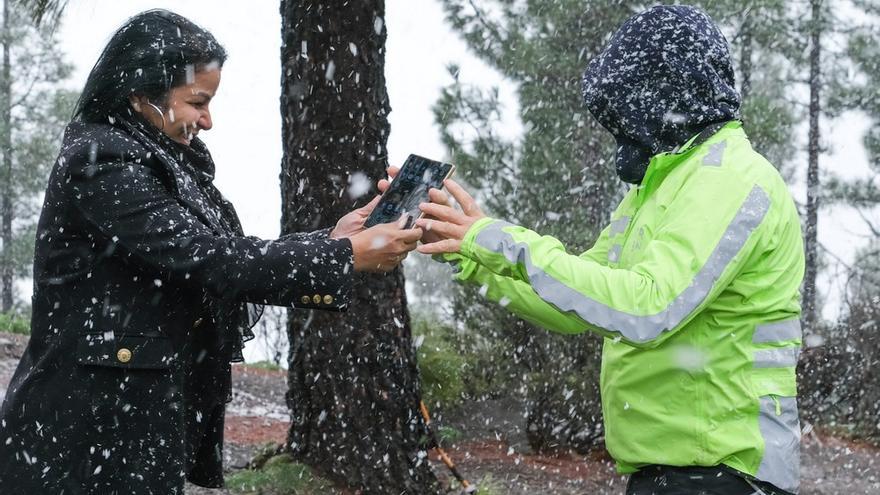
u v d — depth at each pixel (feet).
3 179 85.92
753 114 45.03
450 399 33.17
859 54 67.05
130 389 9.11
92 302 9.12
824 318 56.80
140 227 8.93
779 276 8.76
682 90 9.11
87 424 9.03
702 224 8.36
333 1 20.18
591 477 28.22
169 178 9.34
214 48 9.77
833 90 69.82
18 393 9.20
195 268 8.96
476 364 35.42
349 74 20.26
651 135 9.29
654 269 8.32
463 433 32.76
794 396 8.89
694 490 8.70
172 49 9.46
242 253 9.12
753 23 55.21
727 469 8.63
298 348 21.25
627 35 9.35
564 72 42.50
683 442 8.70
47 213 9.21
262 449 23.66
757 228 8.43
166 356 9.25
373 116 20.54
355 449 20.71
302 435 21.26
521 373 34.50
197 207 9.52
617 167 9.73
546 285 8.48
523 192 42.42
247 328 10.56
